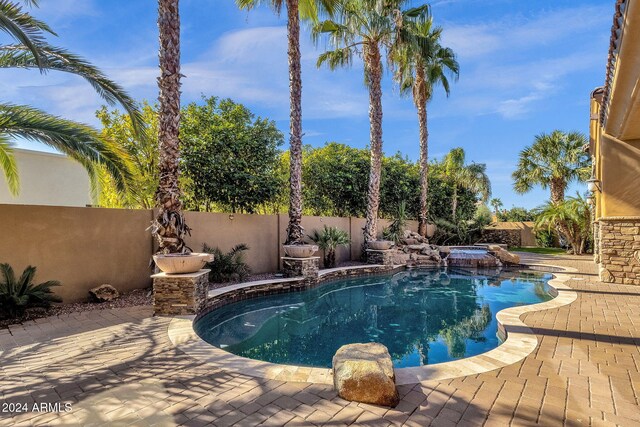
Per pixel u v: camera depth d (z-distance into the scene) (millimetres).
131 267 8328
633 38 4477
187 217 9523
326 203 16531
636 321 5711
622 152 9250
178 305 6207
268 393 3291
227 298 8023
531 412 2963
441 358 5121
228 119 11336
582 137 19875
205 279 6941
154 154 10859
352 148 18328
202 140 10406
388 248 14188
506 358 4148
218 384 3467
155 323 5648
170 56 6820
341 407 3045
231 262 9570
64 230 7234
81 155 7523
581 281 9688
